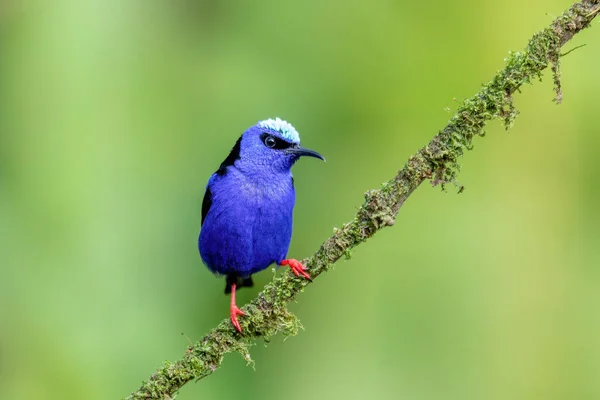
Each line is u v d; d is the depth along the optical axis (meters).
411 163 7.54
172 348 12.12
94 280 12.23
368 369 13.04
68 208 12.48
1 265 12.09
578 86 14.10
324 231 13.17
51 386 11.56
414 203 13.83
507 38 14.02
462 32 14.05
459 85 13.85
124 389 11.70
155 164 13.13
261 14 14.22
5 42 13.50
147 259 12.55
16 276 12.08
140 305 12.27
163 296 12.46
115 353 11.88
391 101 13.82
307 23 14.12
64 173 12.66
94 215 12.55
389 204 7.59
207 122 13.59
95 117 13.11
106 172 12.84
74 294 12.10
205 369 7.89
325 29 14.12
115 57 13.47
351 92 13.82
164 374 7.84
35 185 12.65
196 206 12.95
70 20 13.36
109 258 12.32
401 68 13.94
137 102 13.40
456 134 7.47
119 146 13.04
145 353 11.95
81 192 12.59
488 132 14.14
